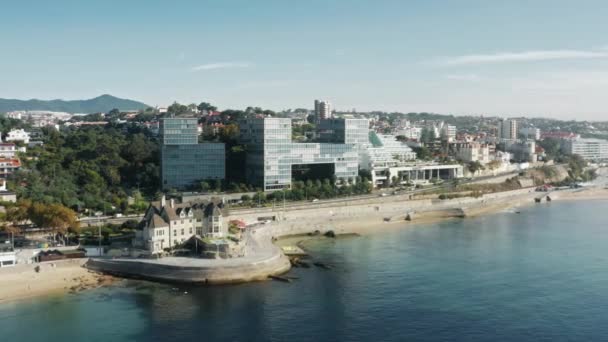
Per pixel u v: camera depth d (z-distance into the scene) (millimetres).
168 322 154000
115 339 143375
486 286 188000
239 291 180750
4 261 191250
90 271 196250
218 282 187625
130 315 158875
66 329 149125
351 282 191500
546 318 159000
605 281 194875
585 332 149000
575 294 180250
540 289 185250
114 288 181625
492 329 150875
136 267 194000
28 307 164250
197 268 188125
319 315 159750
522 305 169500
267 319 156500
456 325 153375
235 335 145750
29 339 143125
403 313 162000
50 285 181875
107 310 162500
